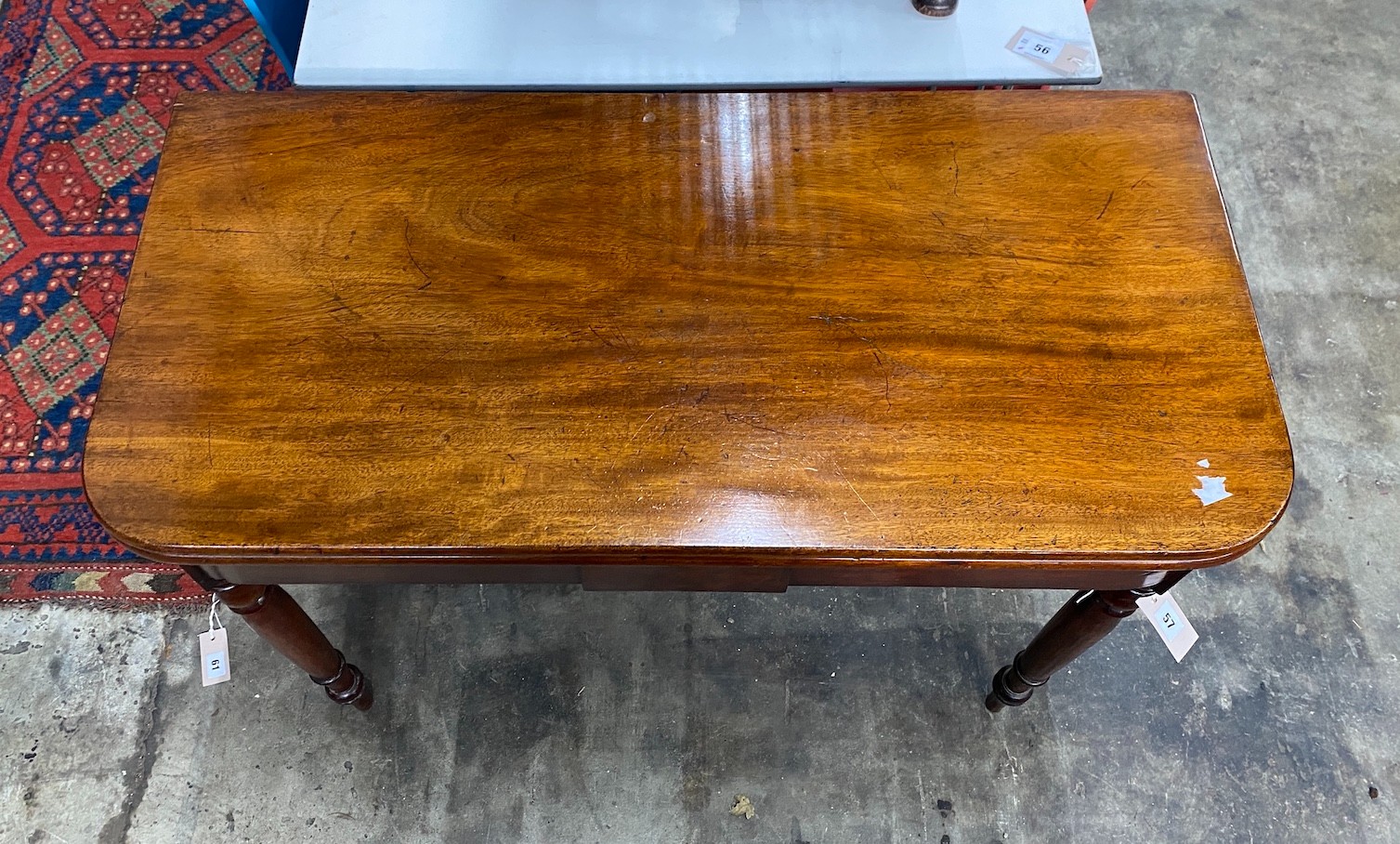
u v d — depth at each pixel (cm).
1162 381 84
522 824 119
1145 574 83
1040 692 128
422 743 124
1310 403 151
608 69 111
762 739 125
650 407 82
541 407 82
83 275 154
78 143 167
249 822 118
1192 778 123
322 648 107
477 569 82
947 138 99
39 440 140
